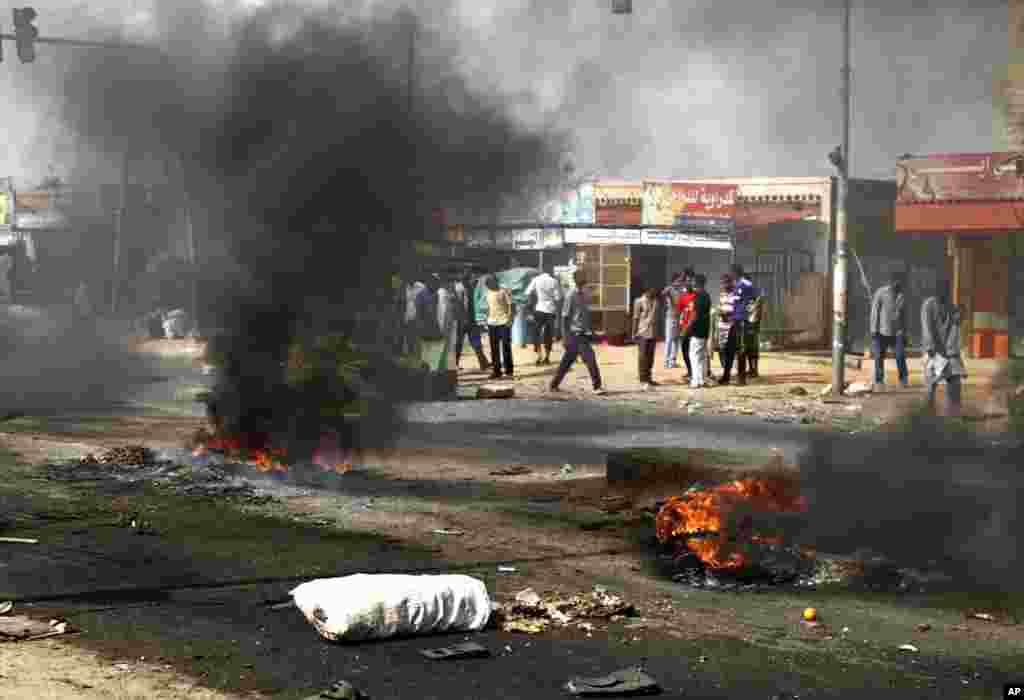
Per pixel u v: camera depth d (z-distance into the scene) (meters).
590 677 5.95
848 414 17.86
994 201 28.30
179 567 8.10
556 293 25.03
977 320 29.22
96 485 11.08
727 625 7.02
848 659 6.38
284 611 7.10
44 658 6.02
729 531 8.70
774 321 30.67
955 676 6.09
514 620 7.00
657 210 31.31
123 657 6.11
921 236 31.41
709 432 15.70
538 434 15.39
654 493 11.11
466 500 10.84
